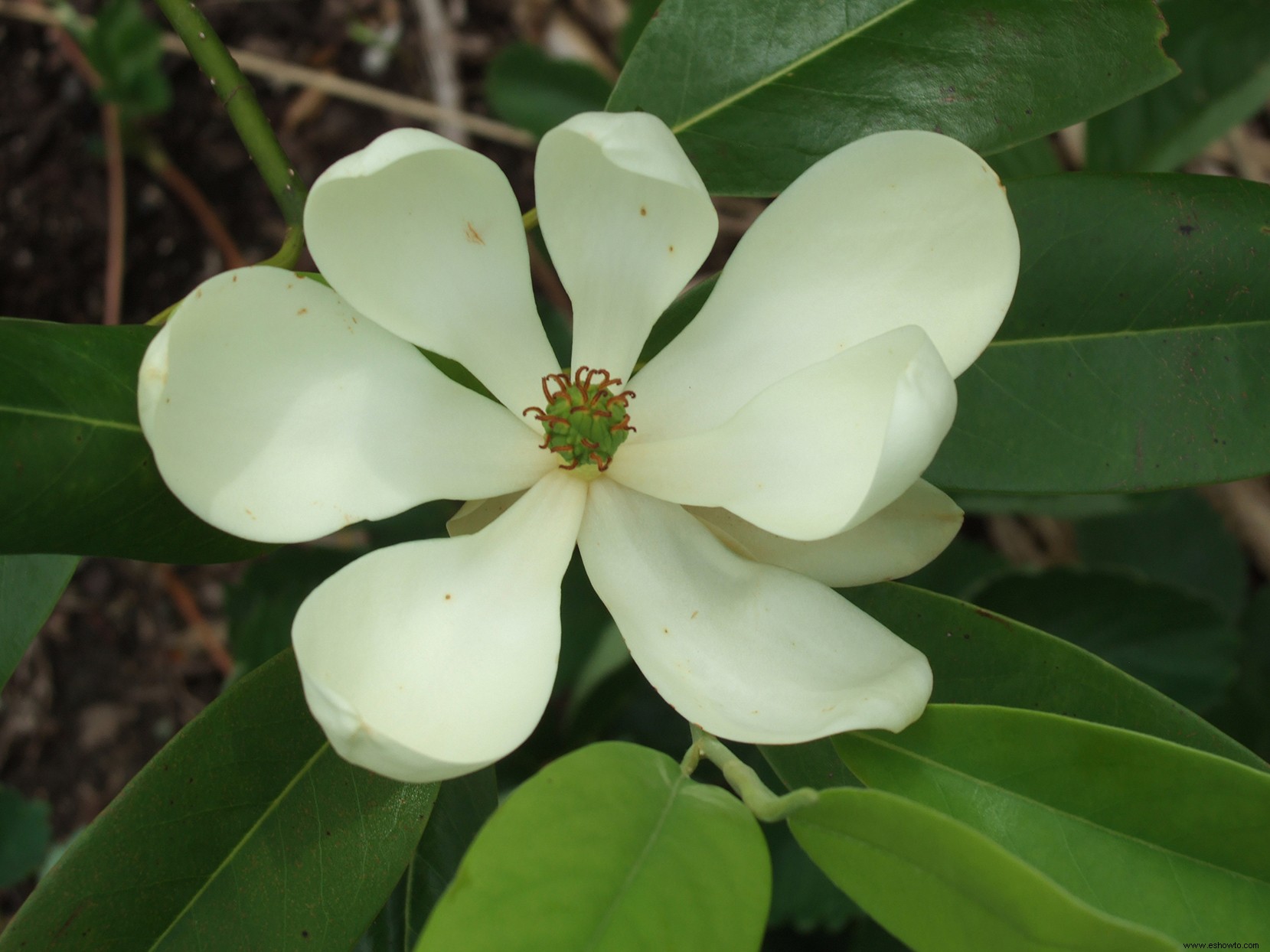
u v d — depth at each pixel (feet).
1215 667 0.72
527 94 0.83
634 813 0.34
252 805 0.42
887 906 0.34
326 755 0.43
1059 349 0.49
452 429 0.42
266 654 0.68
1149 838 0.37
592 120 0.36
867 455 0.38
